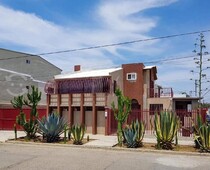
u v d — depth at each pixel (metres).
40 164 11.50
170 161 12.81
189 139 20.89
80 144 18.08
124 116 17.59
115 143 18.58
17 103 20.19
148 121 25.45
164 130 16.27
